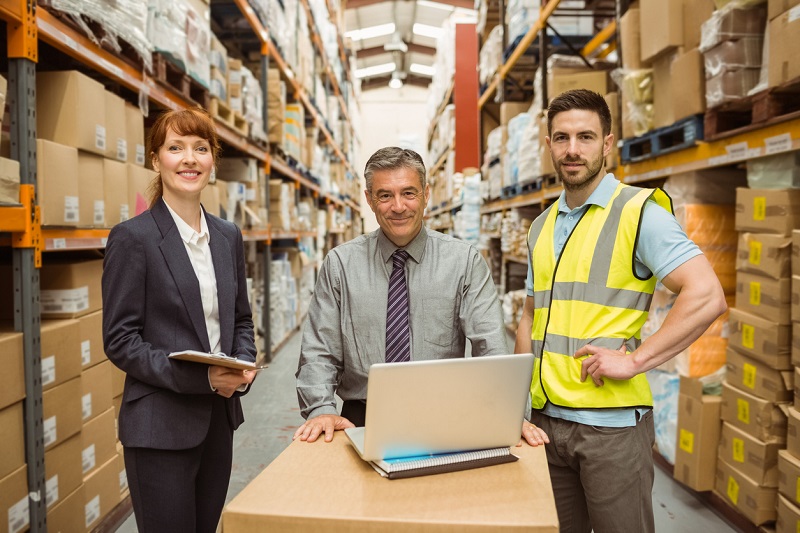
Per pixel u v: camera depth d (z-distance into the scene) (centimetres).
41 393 193
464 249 171
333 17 1080
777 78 207
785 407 223
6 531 178
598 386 157
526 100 728
